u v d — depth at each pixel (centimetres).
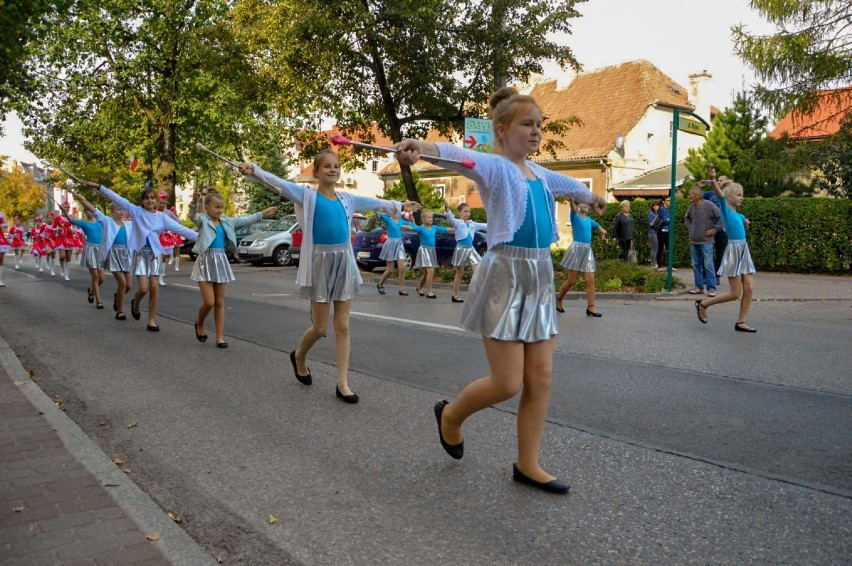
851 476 390
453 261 1260
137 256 919
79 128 2734
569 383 610
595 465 408
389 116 2038
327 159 566
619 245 2314
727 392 578
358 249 1966
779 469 402
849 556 297
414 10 1781
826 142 2170
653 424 491
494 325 350
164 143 2830
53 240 1800
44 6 929
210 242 794
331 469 407
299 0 1786
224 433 477
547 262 361
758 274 1942
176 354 757
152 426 495
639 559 296
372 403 551
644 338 841
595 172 3509
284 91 2022
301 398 568
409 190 2058
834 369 662
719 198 892
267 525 334
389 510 349
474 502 357
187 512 350
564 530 324
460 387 602
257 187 3553
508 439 457
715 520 333
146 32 2620
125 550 288
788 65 2088
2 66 1253
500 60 1830
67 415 511
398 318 1019
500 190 349
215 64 2591
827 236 1891
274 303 1213
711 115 3938
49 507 331
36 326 960
